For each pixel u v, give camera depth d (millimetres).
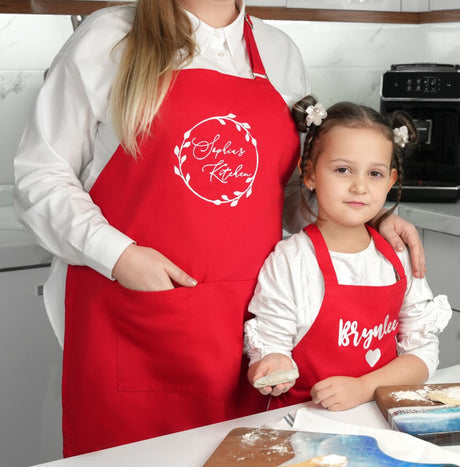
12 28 2172
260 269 1252
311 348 1175
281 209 1323
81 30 1282
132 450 925
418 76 2326
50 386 1974
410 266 1284
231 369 1236
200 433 971
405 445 874
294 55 1443
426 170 2377
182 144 1199
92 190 1274
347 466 808
